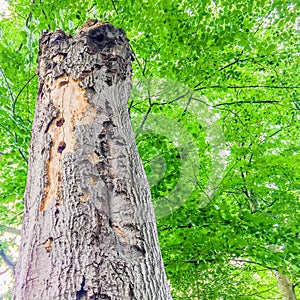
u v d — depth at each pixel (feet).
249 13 14.34
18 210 16.75
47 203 3.55
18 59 12.76
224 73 17.51
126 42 5.77
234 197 21.29
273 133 22.62
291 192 19.43
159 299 3.04
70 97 4.51
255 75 19.51
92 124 4.21
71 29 14.52
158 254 3.51
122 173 3.87
